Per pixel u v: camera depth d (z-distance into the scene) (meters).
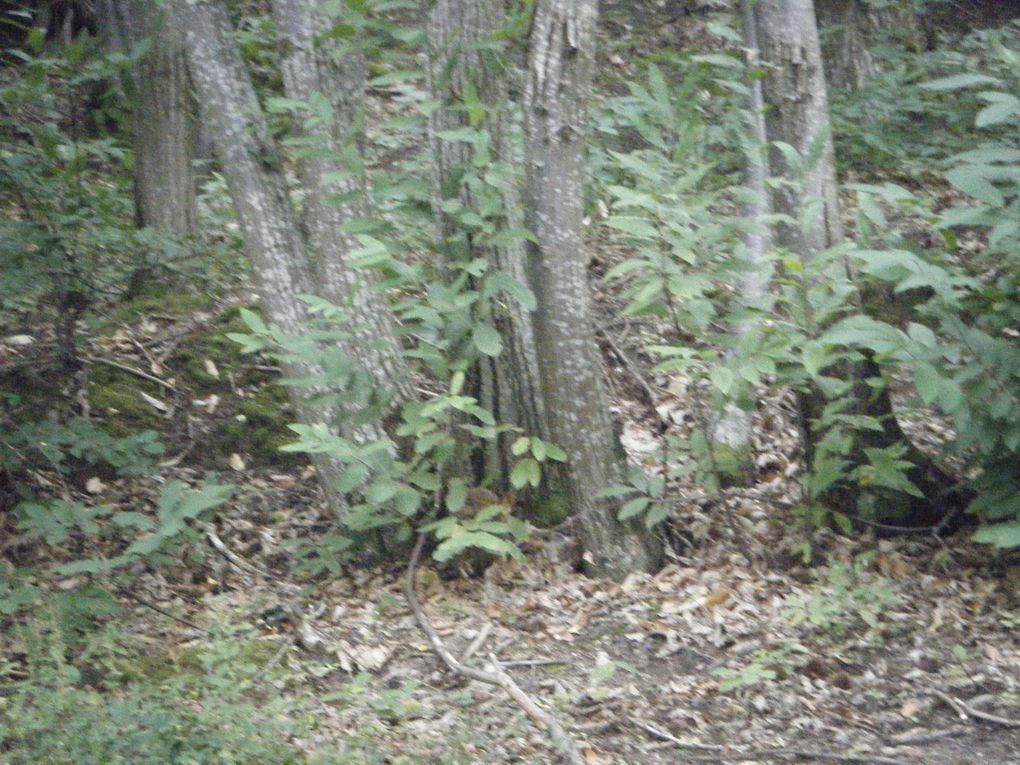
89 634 5.40
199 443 7.28
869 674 5.09
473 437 6.07
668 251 5.43
